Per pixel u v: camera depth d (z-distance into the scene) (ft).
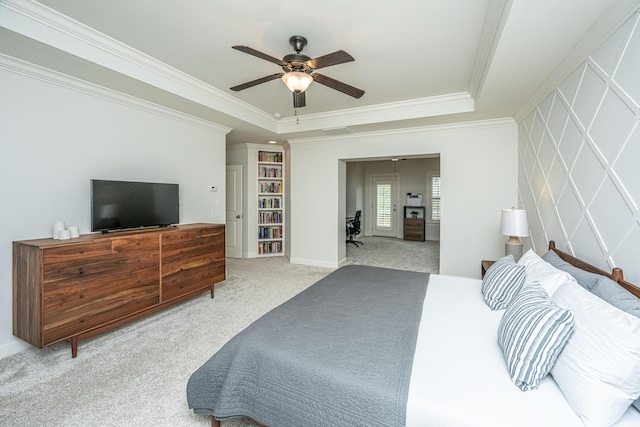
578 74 6.73
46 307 6.57
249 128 14.24
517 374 3.65
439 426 3.21
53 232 7.93
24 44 6.47
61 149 8.25
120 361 6.97
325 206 17.06
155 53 8.31
